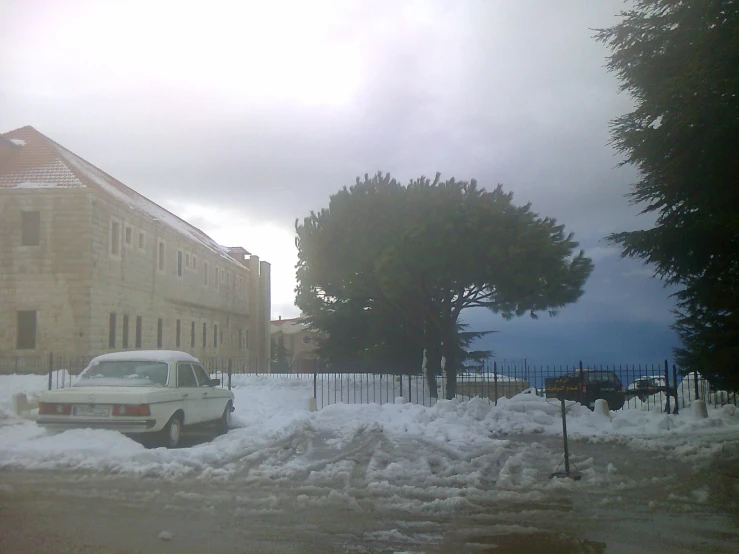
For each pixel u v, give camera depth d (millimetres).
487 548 6238
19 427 13062
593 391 25359
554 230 22734
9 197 33312
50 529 6684
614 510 7695
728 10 13234
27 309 32812
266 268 72625
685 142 14727
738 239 15516
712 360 16047
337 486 8828
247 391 22406
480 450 11617
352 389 23469
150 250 41562
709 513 7578
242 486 8773
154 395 11250
